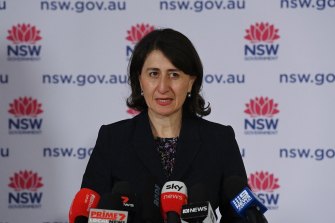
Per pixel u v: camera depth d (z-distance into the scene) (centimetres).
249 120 394
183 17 393
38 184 399
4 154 398
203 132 241
